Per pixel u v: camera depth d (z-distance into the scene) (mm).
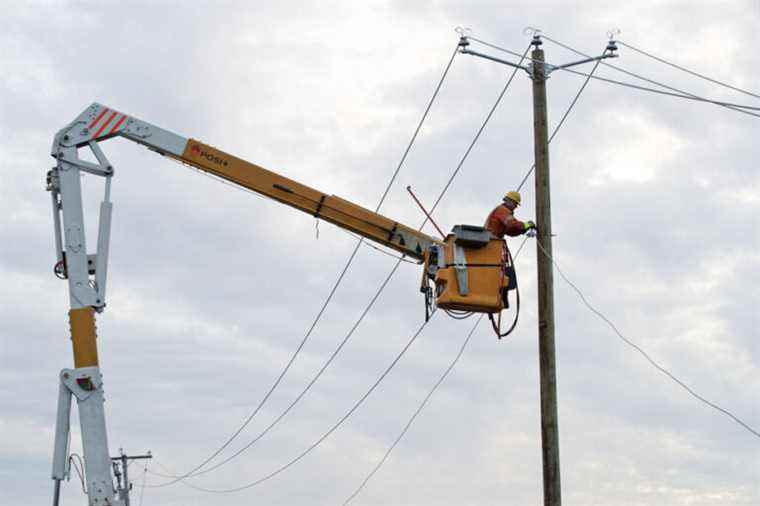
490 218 21938
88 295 21078
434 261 22094
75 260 21156
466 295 21422
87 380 20812
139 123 21734
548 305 21594
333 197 22359
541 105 22312
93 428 20828
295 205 22094
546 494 21172
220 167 22000
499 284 21594
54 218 21422
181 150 21906
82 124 21500
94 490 20656
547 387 21391
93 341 21000
